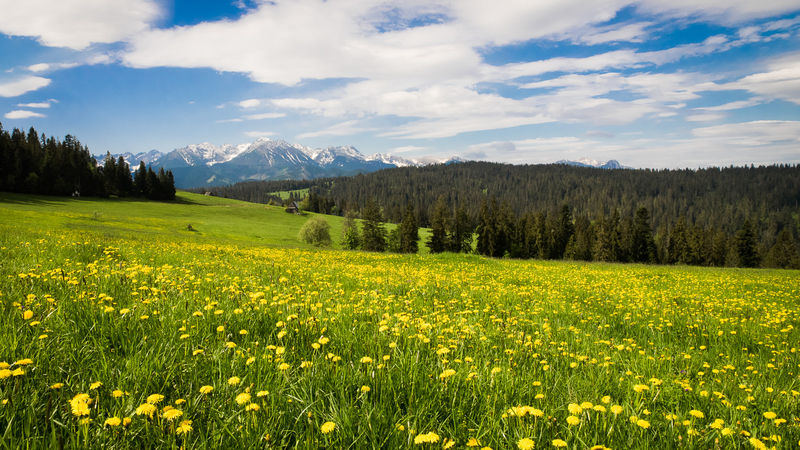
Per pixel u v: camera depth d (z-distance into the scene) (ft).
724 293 46.62
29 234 58.44
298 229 349.20
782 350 19.60
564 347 17.20
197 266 36.19
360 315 18.40
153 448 6.96
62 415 7.38
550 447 7.54
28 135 435.12
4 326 11.14
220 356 10.95
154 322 13.71
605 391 11.76
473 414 9.14
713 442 8.30
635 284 56.54
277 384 9.59
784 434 9.04
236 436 7.38
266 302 18.17
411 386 10.02
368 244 330.75
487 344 16.26
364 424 8.07
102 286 18.75
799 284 60.29
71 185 375.86
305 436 7.59
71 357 10.02
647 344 20.54
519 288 43.73
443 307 25.90
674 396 11.95
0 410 7.23
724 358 17.99
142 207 370.12
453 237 334.24
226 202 525.75
